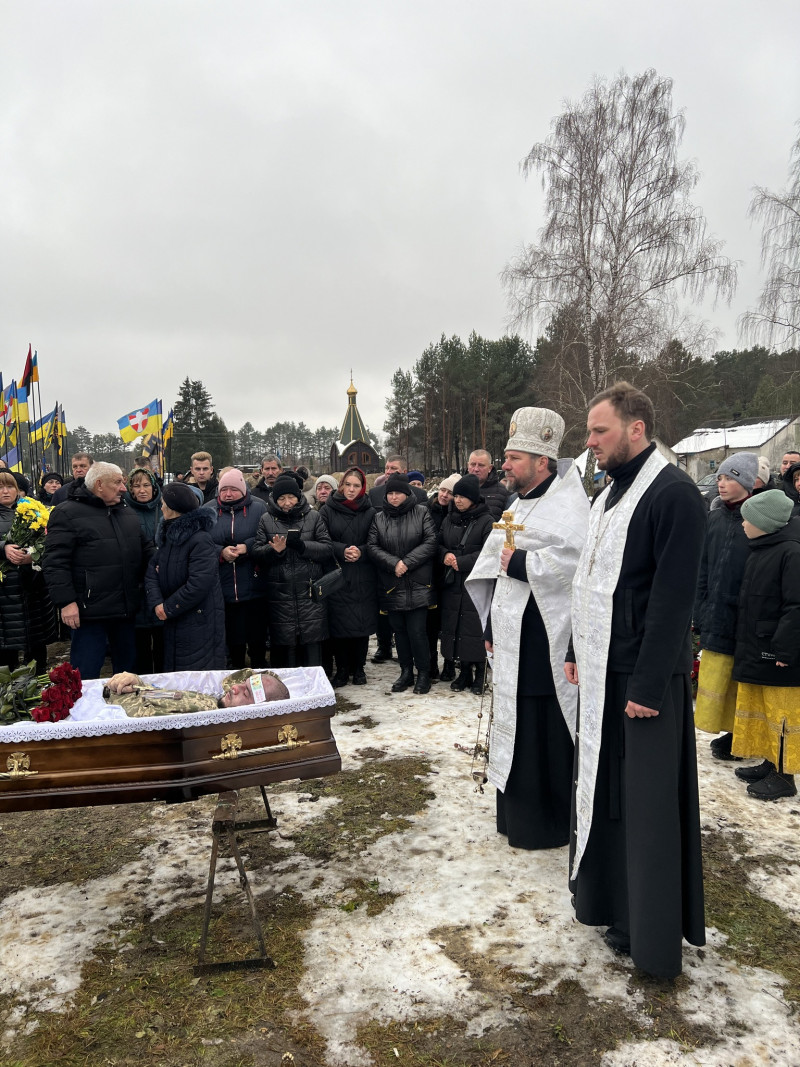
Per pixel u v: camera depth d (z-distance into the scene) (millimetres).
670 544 2240
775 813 3582
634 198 20516
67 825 3582
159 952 2551
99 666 4668
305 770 2576
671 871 2285
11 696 2668
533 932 2645
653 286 20344
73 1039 2146
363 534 5723
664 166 20188
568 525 3084
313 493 8141
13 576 5148
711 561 4258
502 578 3262
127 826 3559
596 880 2557
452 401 47125
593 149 20359
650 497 2334
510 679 3162
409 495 5590
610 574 2426
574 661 2809
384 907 2811
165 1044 2123
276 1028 2182
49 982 2400
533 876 3027
